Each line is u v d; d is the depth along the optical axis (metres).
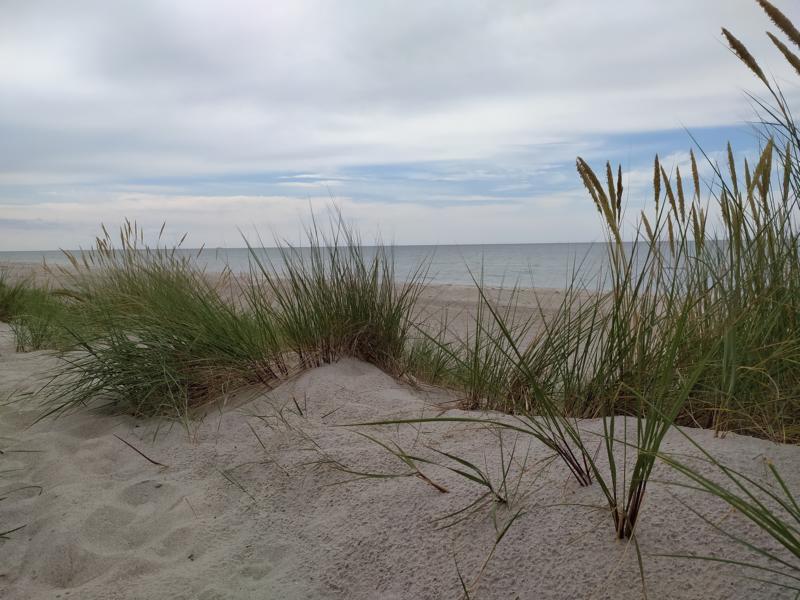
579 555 1.46
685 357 2.18
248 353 3.29
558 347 2.76
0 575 1.88
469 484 1.86
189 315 3.45
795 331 2.08
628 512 1.46
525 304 7.93
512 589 1.44
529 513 1.64
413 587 1.55
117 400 3.29
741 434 2.01
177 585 1.72
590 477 1.71
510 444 2.12
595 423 2.19
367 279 3.61
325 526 1.90
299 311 3.47
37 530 2.11
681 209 2.23
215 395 3.24
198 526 2.04
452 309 6.65
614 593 1.33
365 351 3.56
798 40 1.74
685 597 1.28
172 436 2.83
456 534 1.67
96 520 2.12
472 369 2.94
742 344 2.07
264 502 2.14
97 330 3.87
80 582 1.82
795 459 1.67
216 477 2.37
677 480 1.62
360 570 1.67
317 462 2.28
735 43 1.96
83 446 2.79
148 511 2.20
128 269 5.05
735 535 1.39
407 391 3.17
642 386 2.20
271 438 2.59
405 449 2.25
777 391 1.96
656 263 2.18
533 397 2.67
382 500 1.93
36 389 3.75
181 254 4.90
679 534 1.43
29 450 2.80
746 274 2.17
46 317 5.79
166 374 3.19
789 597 1.21
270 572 1.76
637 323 2.24
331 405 2.84
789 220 2.14
